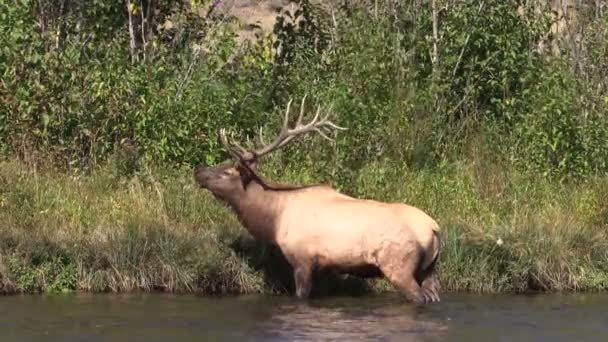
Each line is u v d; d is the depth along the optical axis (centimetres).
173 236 4116
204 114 4866
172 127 4784
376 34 5216
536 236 4281
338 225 3866
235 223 4253
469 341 3350
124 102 4831
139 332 3397
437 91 5200
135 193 4441
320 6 5569
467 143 5172
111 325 3478
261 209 3928
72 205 4347
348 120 4828
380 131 4941
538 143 5047
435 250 3888
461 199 4609
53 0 5397
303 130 4050
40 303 3775
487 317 3681
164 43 5500
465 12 5403
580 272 4206
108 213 4294
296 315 3662
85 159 4816
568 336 3434
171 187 4472
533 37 5531
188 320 3562
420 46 5422
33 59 4806
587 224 4484
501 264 4194
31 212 4306
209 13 5509
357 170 4734
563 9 5697
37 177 4509
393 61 5175
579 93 5347
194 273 4012
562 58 5431
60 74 4844
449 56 5394
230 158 4819
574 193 4747
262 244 4094
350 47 5147
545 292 4156
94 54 5025
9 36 4822
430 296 3897
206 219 4334
